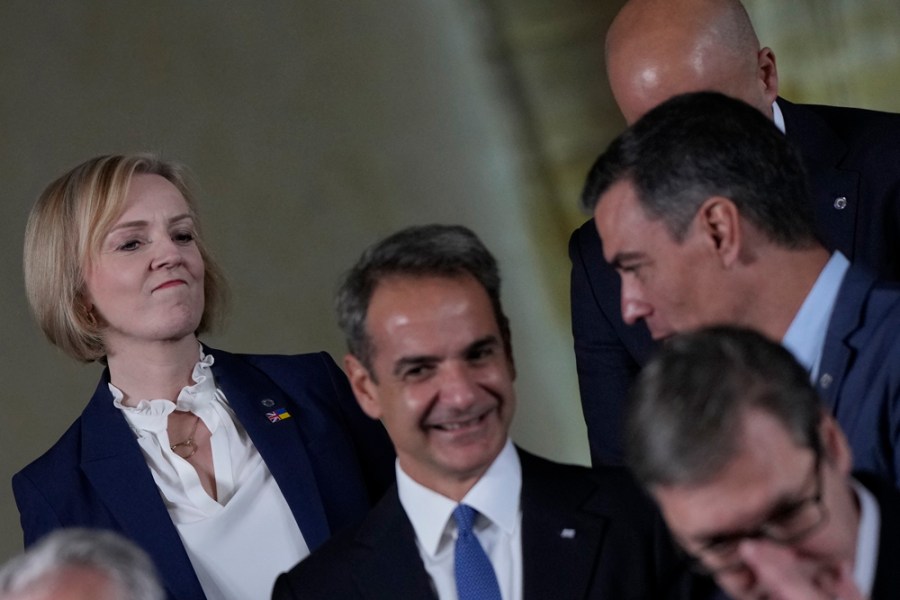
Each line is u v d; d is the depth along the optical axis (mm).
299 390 9766
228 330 23281
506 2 28109
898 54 26094
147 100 23141
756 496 5262
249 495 9164
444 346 6809
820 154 9539
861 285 7238
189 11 24391
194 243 9484
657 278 7305
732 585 5492
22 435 20438
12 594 5812
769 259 7184
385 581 7137
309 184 24969
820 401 5535
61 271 9195
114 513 9008
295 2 26078
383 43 26844
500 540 7164
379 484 9805
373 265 7023
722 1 9133
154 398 9398
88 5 23094
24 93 21875
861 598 5426
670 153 7172
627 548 7008
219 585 8961
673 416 5320
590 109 27656
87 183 9164
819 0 26469
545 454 24438
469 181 26703
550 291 26266
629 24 9234
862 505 5797
